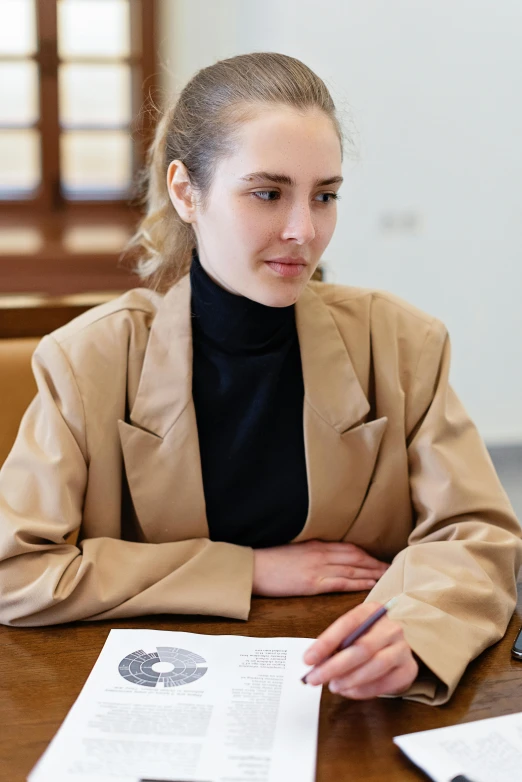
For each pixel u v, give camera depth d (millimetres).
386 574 1199
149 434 1283
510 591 1194
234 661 1038
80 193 4090
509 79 3586
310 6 3471
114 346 1303
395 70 3539
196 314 1285
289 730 909
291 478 1315
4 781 848
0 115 3963
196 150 1186
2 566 1191
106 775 845
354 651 922
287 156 1107
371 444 1301
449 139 3615
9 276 3445
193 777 843
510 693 992
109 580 1183
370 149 3582
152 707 947
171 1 3881
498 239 3732
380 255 3701
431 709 958
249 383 1285
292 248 1132
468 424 1339
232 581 1206
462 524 1256
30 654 1078
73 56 3947
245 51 3846
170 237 1360
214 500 1312
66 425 1271
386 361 1332
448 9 3504
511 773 837
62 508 1238
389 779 852
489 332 3826
